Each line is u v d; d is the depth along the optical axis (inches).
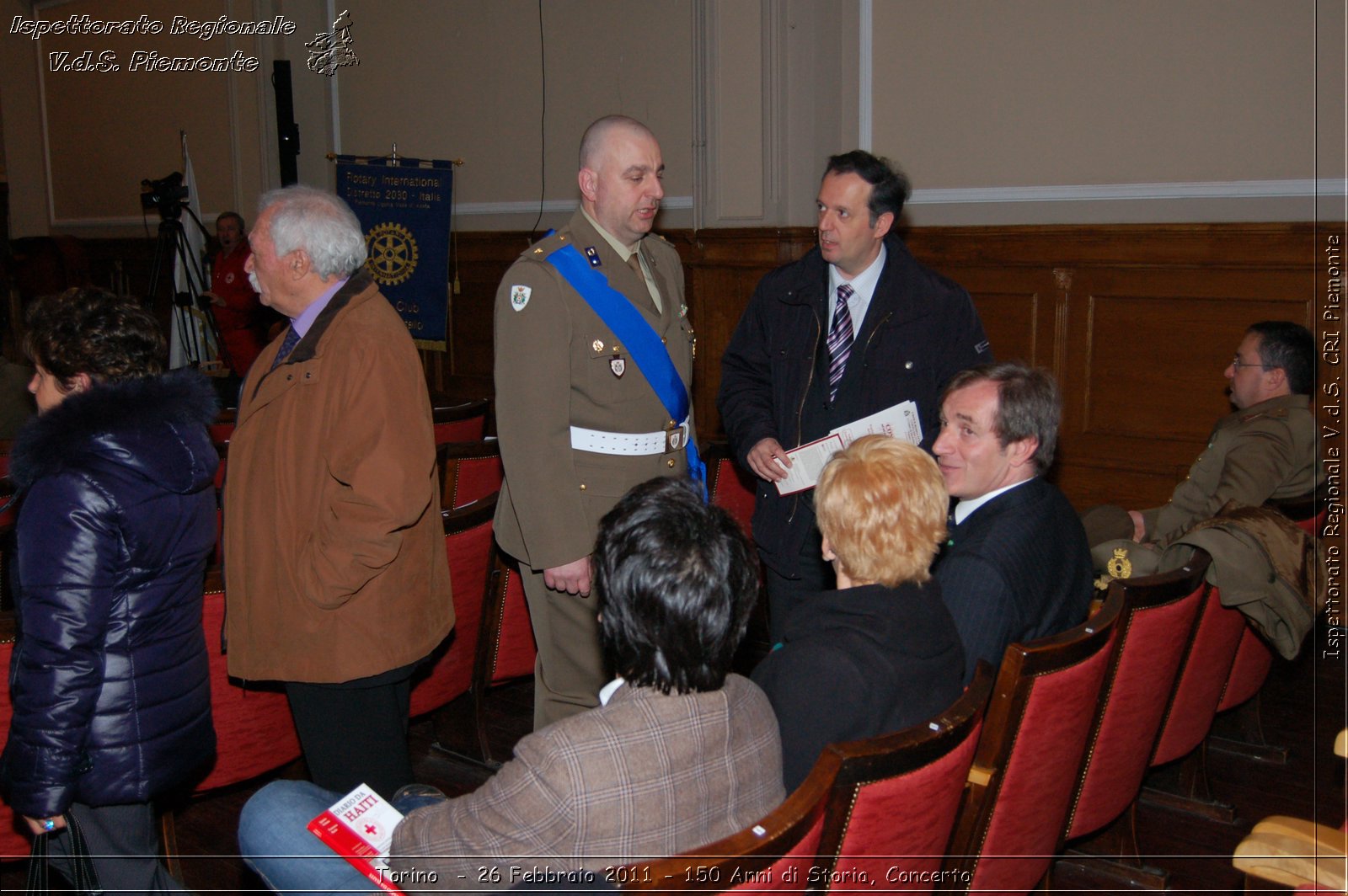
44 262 329.7
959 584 69.7
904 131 180.1
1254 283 150.0
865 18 180.9
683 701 48.2
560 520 86.5
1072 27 162.2
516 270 88.9
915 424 92.4
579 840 45.9
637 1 203.3
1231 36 149.6
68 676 62.0
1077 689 66.9
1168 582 76.6
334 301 76.6
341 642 75.5
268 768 92.2
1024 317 171.3
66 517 61.4
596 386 89.9
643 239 98.8
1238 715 118.0
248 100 270.1
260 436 76.9
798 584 100.3
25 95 337.4
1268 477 104.7
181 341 268.2
